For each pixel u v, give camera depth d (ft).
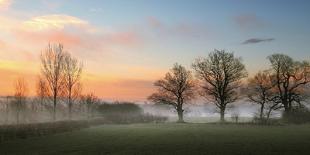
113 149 158.71
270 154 141.90
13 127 199.00
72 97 309.22
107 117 386.52
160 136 223.92
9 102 286.25
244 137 214.07
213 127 314.76
